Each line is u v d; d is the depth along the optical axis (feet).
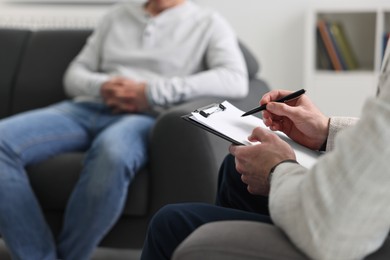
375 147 2.29
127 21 7.79
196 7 7.80
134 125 6.36
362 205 2.33
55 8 11.34
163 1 7.63
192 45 7.41
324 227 2.39
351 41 11.04
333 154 2.43
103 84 7.09
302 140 3.89
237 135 3.36
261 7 11.06
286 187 2.65
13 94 7.94
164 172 5.96
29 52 8.12
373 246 2.48
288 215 2.54
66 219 5.93
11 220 5.81
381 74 2.95
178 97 6.79
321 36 10.59
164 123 5.89
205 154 5.79
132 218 6.12
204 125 3.36
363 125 2.34
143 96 6.85
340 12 10.82
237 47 7.49
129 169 5.83
